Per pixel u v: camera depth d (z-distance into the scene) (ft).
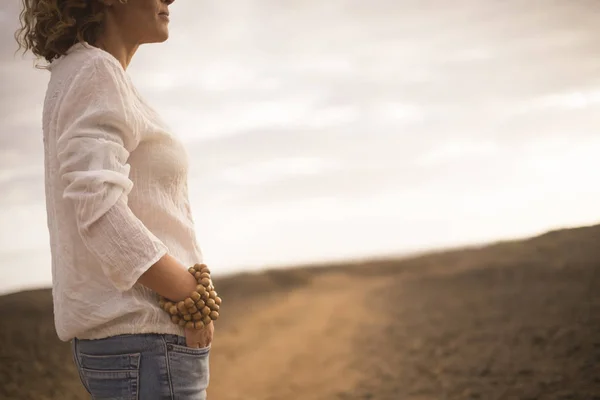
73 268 4.51
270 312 22.33
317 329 18.99
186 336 4.56
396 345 16.22
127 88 4.56
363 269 28.43
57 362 15.70
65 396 13.84
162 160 4.73
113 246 4.15
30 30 4.99
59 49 4.88
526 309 17.26
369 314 19.65
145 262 4.21
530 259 22.88
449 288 21.12
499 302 18.40
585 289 18.24
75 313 4.49
